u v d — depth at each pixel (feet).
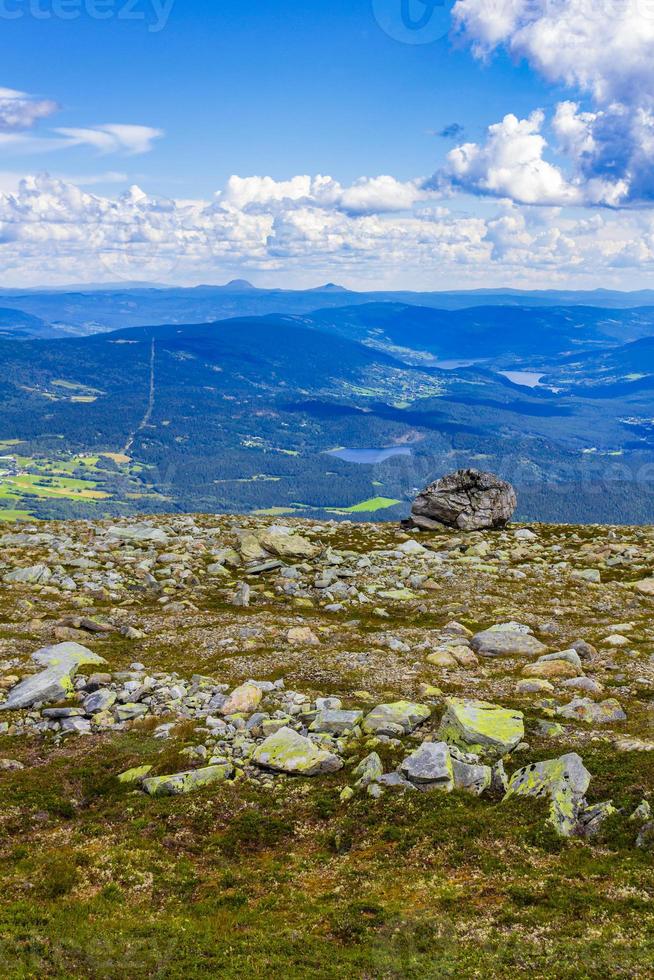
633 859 59.11
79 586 151.12
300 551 189.88
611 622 135.44
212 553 188.65
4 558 168.55
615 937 48.80
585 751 78.54
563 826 64.69
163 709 94.12
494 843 63.41
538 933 50.34
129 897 58.34
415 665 109.60
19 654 110.42
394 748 81.66
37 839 66.64
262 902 57.57
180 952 50.21
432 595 155.22
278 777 77.87
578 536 222.89
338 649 118.73
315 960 48.96
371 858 63.36
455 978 45.68
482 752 79.51
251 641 121.39
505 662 113.29
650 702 95.09
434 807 69.36
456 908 54.70
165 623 131.54
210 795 73.72
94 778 77.87
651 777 70.59
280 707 94.22
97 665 107.24
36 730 88.74
